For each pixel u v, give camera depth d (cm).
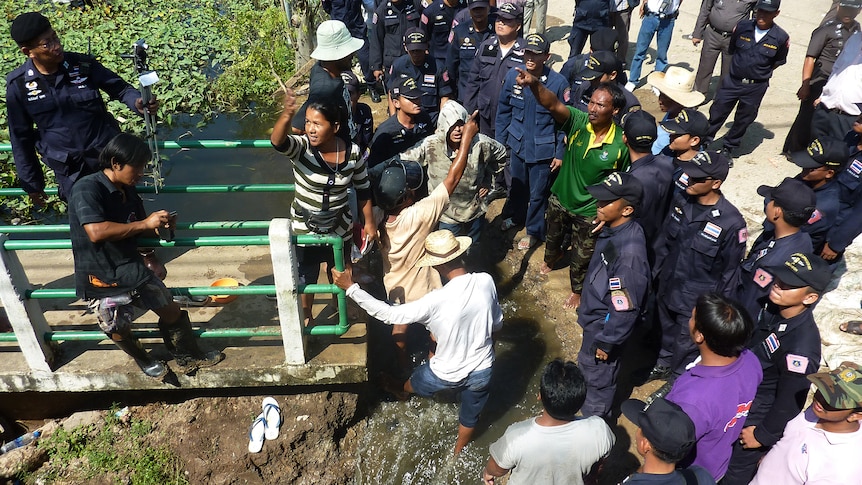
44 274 514
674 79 516
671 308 450
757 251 413
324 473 468
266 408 475
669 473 288
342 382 458
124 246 373
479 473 448
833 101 592
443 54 835
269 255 552
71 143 425
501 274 623
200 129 923
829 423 292
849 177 474
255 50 1066
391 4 859
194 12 1261
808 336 338
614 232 399
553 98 492
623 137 488
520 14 601
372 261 604
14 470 450
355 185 421
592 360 421
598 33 615
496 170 546
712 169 395
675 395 327
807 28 1084
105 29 1157
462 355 411
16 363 445
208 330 436
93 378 443
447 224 541
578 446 318
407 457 469
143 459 457
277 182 768
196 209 714
